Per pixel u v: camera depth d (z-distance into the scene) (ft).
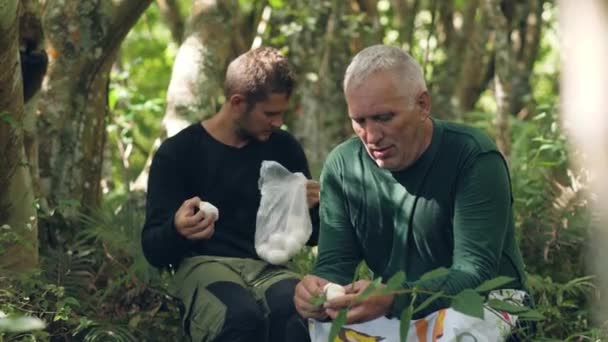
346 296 13.67
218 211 16.52
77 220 20.39
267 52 16.49
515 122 28.78
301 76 29.84
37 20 18.02
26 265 17.63
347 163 15.10
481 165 14.32
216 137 16.83
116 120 29.04
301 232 16.55
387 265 15.03
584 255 19.48
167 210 16.44
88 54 20.76
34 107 18.99
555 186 21.43
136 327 17.84
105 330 16.92
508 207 14.49
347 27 30.04
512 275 14.93
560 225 19.93
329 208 15.29
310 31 29.94
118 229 19.74
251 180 16.79
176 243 16.05
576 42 11.71
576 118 11.94
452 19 36.40
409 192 14.58
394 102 13.91
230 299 15.76
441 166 14.43
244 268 16.46
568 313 18.47
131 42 40.16
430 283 13.96
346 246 15.20
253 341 15.65
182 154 16.69
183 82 22.71
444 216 14.51
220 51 23.17
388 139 14.07
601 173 12.06
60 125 20.71
